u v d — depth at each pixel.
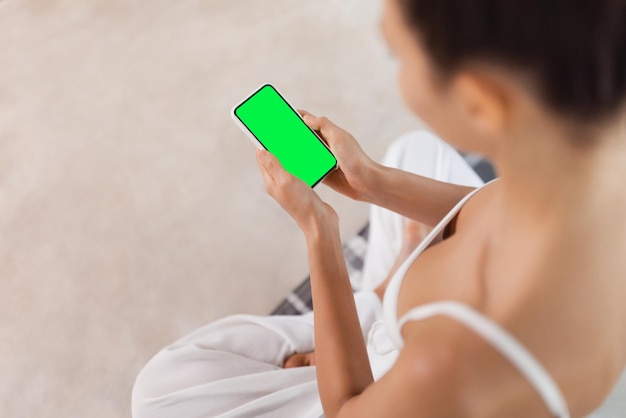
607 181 0.38
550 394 0.43
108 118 1.64
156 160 1.58
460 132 0.40
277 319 1.03
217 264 1.46
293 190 0.66
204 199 1.53
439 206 0.77
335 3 1.76
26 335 1.41
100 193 1.54
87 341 1.40
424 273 0.57
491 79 0.34
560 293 0.40
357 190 0.80
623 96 0.33
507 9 0.30
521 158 0.37
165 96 1.66
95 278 1.46
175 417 0.92
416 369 0.44
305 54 1.70
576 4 0.30
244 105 0.81
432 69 0.35
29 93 1.69
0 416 1.34
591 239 0.39
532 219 0.40
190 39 1.74
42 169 1.58
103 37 1.75
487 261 0.46
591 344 0.43
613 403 0.73
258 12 1.76
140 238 1.49
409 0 0.33
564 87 0.32
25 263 1.48
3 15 1.81
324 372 0.61
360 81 1.66
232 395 0.93
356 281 1.41
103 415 1.33
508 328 0.41
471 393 0.42
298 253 1.46
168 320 1.41
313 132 0.80
